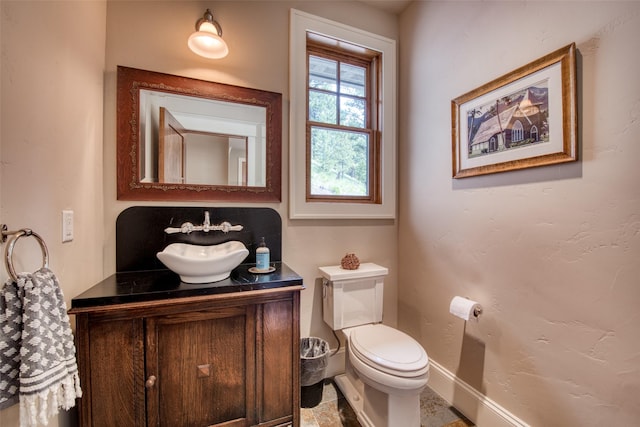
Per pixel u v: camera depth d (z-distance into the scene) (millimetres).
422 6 1886
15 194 782
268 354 1269
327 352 1688
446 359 1693
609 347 992
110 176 1416
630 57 938
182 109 1557
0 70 725
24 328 695
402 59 2080
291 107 1779
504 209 1354
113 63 1422
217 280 1275
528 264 1250
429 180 1824
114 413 1047
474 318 1498
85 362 1015
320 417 1514
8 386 683
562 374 1126
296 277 1351
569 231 1103
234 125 1662
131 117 1447
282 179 1780
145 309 1074
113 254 1419
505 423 1323
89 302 1020
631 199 937
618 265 969
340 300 1696
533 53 1223
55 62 985
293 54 1786
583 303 1062
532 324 1234
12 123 770
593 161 1031
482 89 1439
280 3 1777
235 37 1666
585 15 1049
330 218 1894
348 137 2035
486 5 1438
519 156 1267
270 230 1734
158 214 1485
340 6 1931
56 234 990
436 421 1497
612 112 980
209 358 1174
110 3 1423
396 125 2104
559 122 1115
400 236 2100
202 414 1166
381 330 1579
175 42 1535
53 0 968
